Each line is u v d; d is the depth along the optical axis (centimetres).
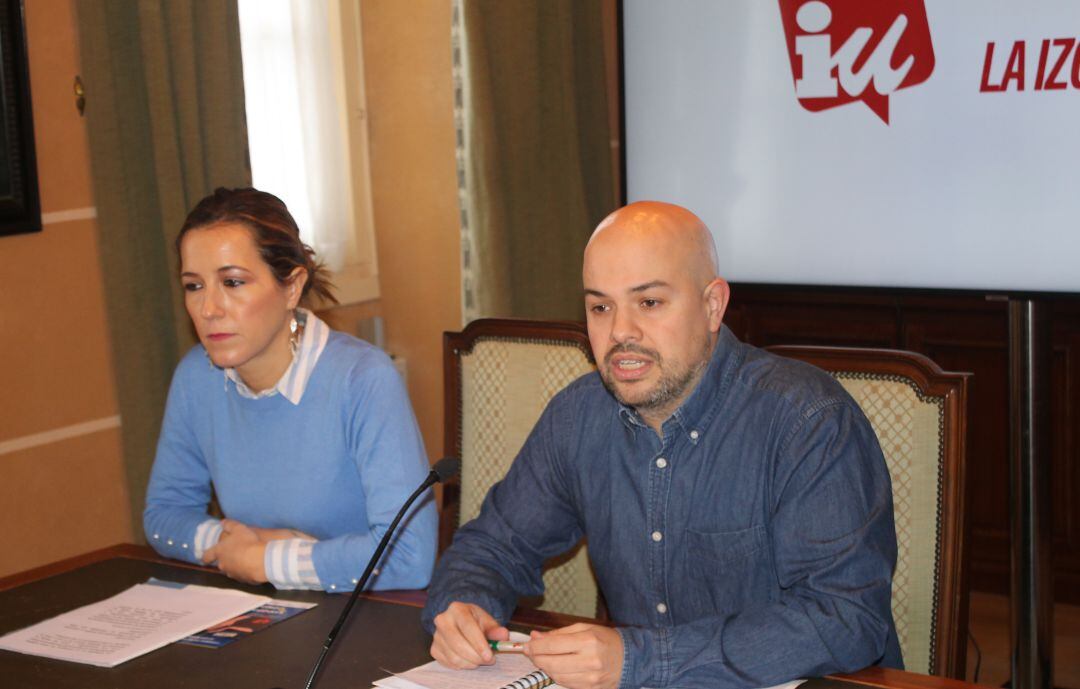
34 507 256
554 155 349
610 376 152
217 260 178
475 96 324
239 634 155
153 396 259
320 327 194
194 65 257
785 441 153
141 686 140
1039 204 247
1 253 247
